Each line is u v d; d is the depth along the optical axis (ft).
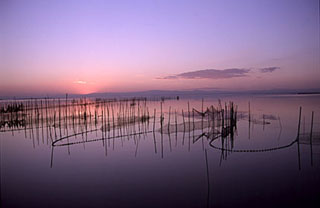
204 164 37.99
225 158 40.98
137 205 24.90
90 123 84.28
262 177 32.01
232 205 24.62
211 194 27.14
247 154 43.19
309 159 39.37
